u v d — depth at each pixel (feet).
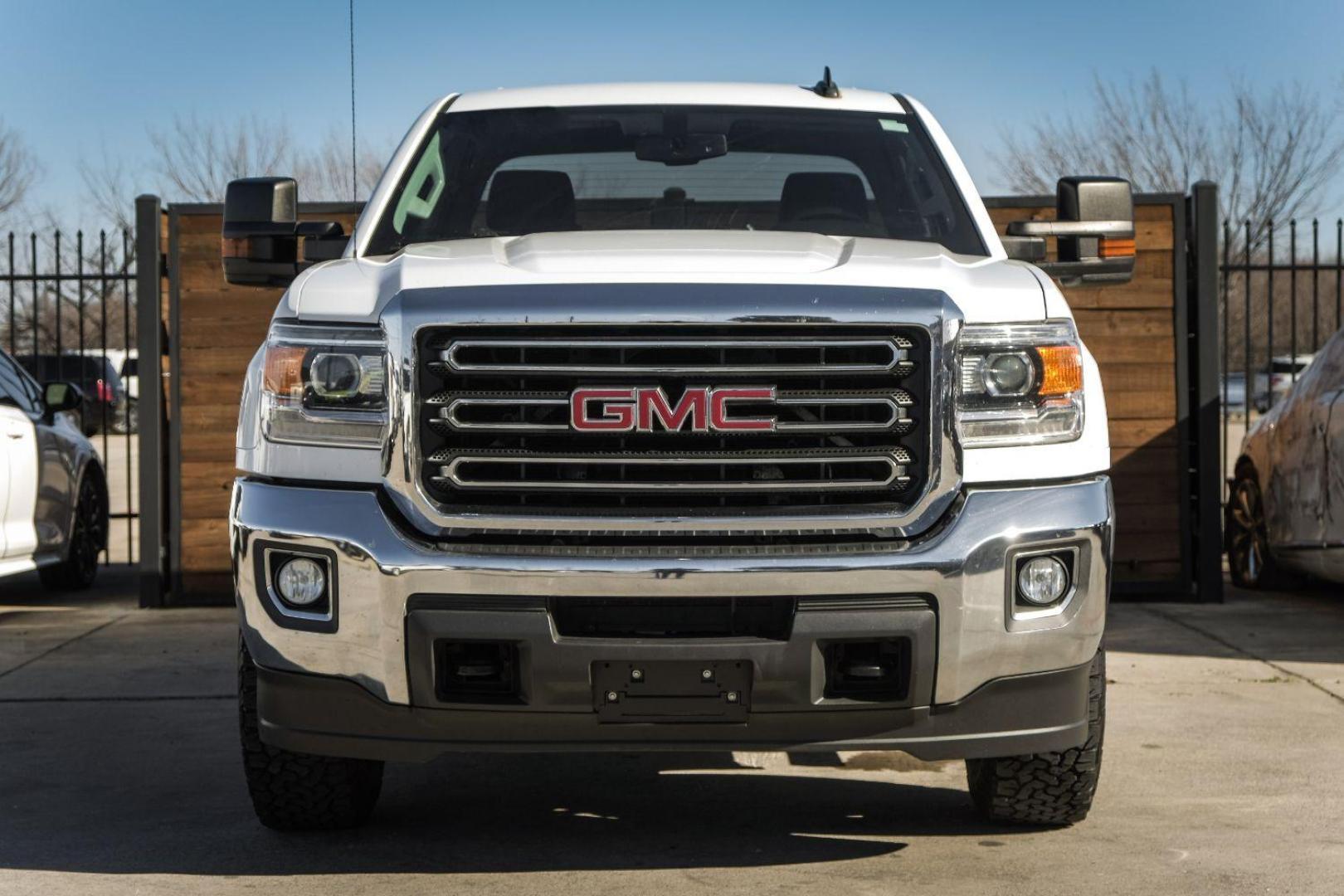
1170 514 30.22
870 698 12.07
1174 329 30.04
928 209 16.25
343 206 29.76
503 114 17.39
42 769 17.44
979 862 13.67
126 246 35.35
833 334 12.03
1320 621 27.81
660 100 17.61
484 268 12.46
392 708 12.23
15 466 29.25
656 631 11.91
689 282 12.01
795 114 17.42
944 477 12.10
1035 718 12.55
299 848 14.25
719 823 15.15
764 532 11.95
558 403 11.98
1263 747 18.11
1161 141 117.80
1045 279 13.03
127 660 24.36
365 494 12.21
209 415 30.22
